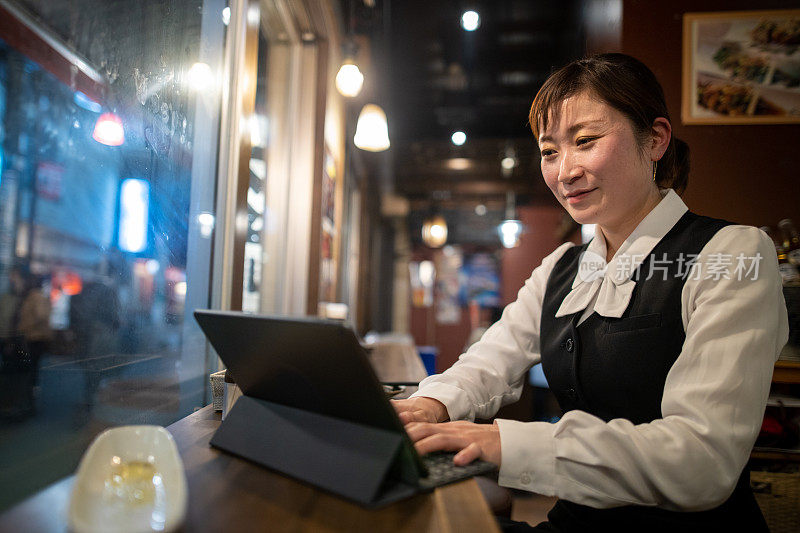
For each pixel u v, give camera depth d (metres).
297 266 3.16
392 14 4.48
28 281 0.82
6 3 0.78
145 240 1.21
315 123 3.21
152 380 1.24
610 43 2.88
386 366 2.12
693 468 0.65
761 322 0.72
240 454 0.69
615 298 0.88
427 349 5.50
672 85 2.57
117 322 1.07
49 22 0.87
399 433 0.57
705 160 2.53
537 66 5.44
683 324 0.80
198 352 1.55
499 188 8.82
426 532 0.48
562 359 0.94
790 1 2.52
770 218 2.48
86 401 0.96
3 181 0.78
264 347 0.64
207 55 1.63
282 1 2.68
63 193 0.91
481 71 5.57
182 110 1.43
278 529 0.48
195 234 1.56
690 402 0.69
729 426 0.67
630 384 0.83
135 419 1.15
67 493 0.55
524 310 1.14
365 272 6.63
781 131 2.51
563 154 0.89
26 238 0.82
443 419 0.93
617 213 0.88
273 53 3.08
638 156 0.86
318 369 0.60
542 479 0.70
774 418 1.74
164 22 1.30
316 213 3.20
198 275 1.62
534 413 3.66
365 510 0.53
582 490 0.69
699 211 2.51
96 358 0.99
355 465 0.57
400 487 0.59
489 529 0.49
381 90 5.40
